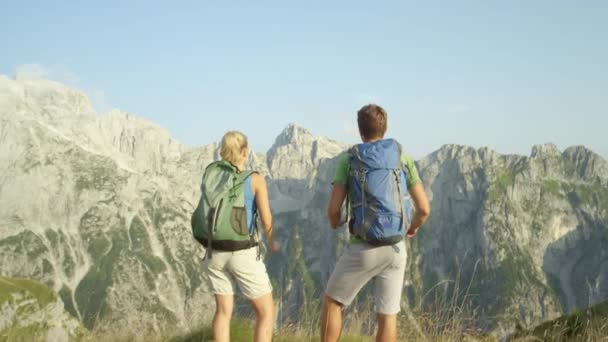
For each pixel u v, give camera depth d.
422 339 6.18
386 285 5.36
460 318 6.27
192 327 7.29
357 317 6.63
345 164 5.37
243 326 6.59
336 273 5.43
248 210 5.52
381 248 5.28
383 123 5.46
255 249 5.55
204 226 5.49
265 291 5.57
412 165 5.42
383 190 5.21
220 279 5.57
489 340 6.62
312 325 6.65
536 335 6.88
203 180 5.57
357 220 5.27
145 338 7.36
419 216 5.39
